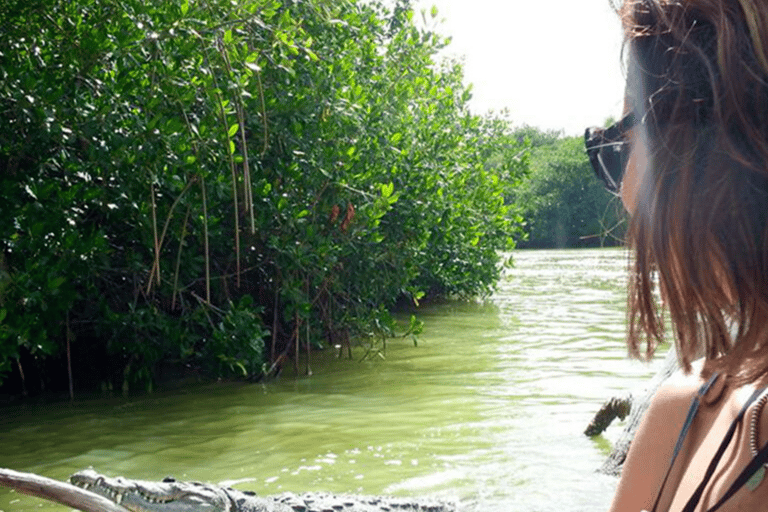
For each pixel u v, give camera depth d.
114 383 8.20
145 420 6.65
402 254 9.91
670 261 0.77
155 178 7.02
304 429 6.23
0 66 6.78
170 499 4.04
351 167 9.09
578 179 47.19
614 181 0.87
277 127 8.19
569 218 47.53
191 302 8.81
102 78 7.52
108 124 7.03
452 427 6.20
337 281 9.23
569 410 6.69
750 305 0.73
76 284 7.97
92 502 3.29
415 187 10.83
